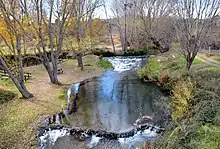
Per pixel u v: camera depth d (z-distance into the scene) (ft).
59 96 65.21
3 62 58.34
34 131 45.50
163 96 62.03
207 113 37.83
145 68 91.97
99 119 53.16
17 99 60.75
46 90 70.23
